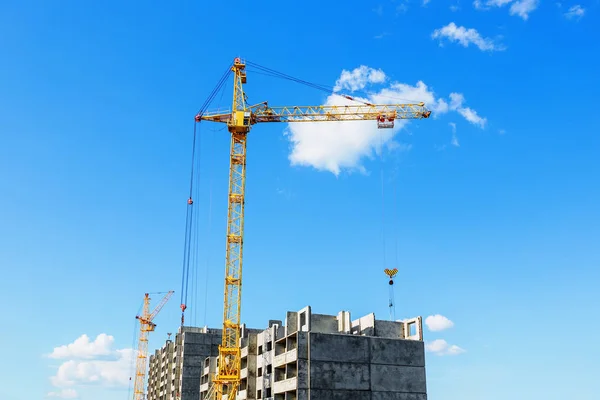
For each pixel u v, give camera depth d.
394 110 137.75
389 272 114.25
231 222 126.00
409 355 100.69
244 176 129.25
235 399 121.44
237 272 124.19
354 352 97.62
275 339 109.56
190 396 172.88
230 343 123.12
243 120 130.38
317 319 104.81
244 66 134.12
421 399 99.00
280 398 100.62
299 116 134.88
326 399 93.62
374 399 96.25
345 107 136.25
